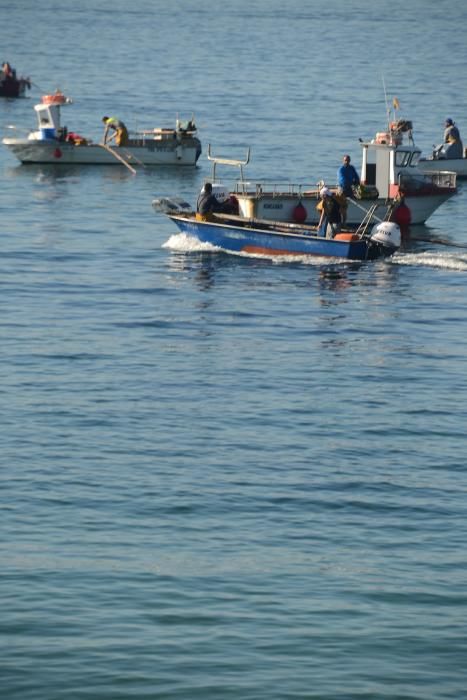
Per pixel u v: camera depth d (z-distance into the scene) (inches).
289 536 2256.4
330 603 1988.2
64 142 7101.4
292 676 1775.3
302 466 2615.7
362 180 5418.3
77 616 1926.7
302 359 3452.3
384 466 2625.5
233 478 2534.5
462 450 2738.7
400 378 3287.4
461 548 2220.7
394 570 2119.8
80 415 2918.3
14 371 3275.1
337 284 4375.0
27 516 2314.2
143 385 3174.2
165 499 2413.9
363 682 1765.5
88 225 5403.5
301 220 5113.2
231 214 5108.3
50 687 1739.7
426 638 1883.6
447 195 5472.4
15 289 4237.2
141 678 1761.8
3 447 2684.5
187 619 1926.7
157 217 5615.2
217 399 3068.4
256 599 1996.8
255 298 4156.0
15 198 6058.1
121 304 4055.1
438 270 4621.1
